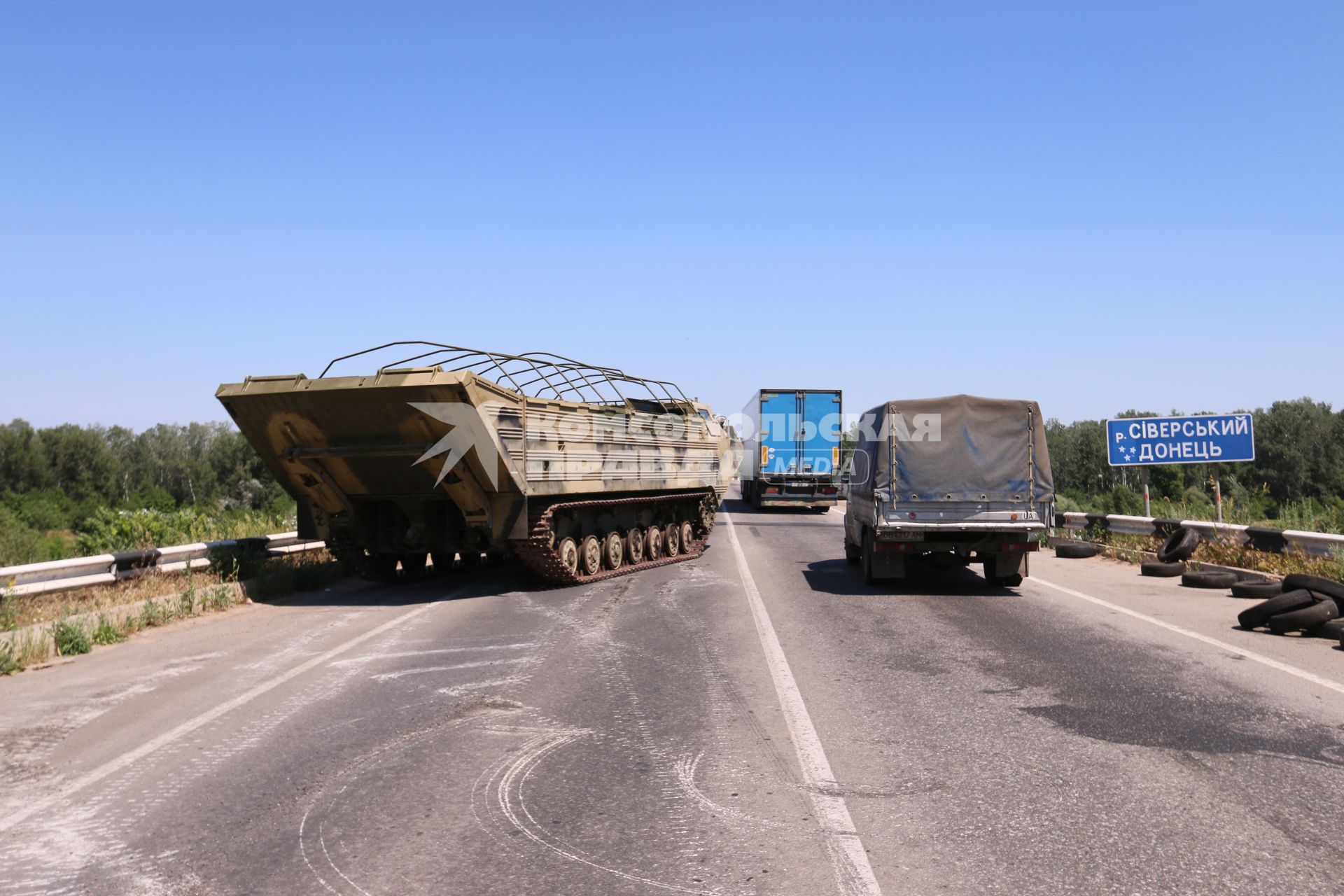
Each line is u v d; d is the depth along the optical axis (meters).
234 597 12.95
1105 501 27.47
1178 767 5.57
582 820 4.79
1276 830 4.60
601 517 15.79
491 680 8.02
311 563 15.96
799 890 3.97
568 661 8.80
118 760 5.90
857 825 4.71
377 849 4.45
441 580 15.86
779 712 6.89
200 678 8.27
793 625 10.74
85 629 10.17
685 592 13.79
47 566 11.77
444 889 4.00
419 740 6.26
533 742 6.18
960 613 11.64
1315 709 6.89
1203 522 16.92
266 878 4.14
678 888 4.00
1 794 5.31
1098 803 4.98
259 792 5.29
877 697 7.33
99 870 4.26
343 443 13.09
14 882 4.14
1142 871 4.14
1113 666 8.42
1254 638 9.87
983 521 13.46
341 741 6.25
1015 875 4.11
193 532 17.73
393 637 10.16
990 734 6.29
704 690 7.59
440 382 11.93
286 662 8.90
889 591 13.79
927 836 4.55
